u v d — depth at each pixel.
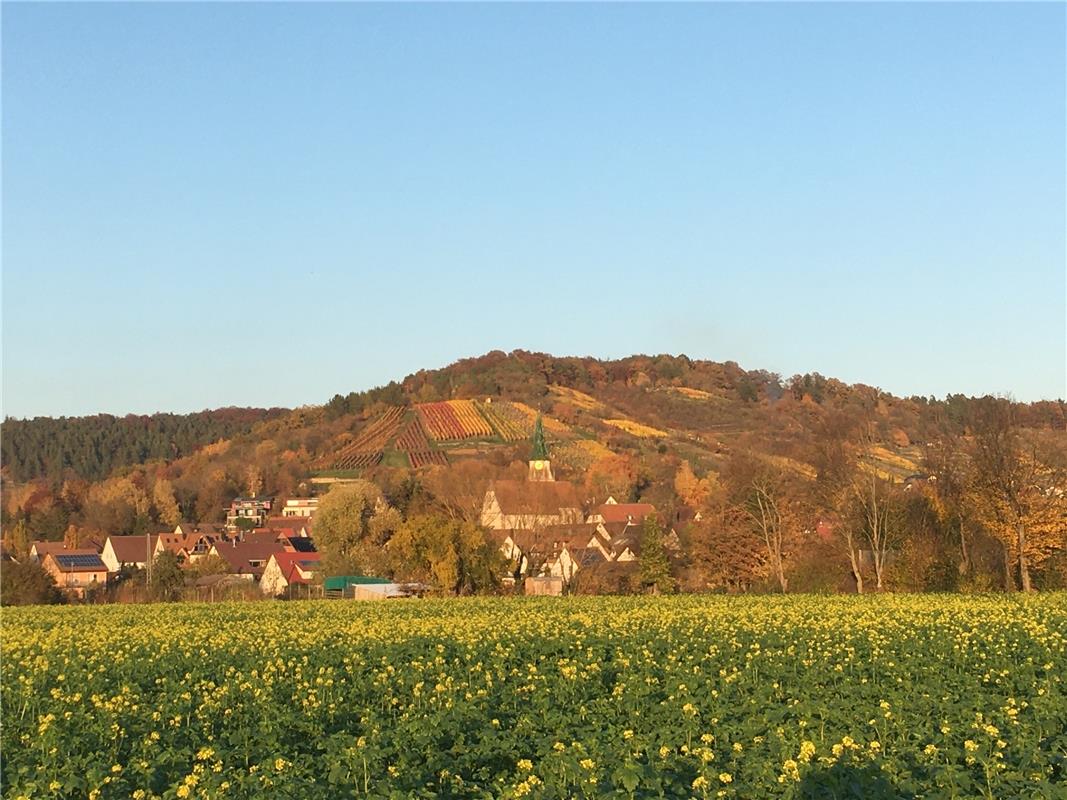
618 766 17.19
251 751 20.06
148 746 20.09
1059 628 38.81
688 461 192.25
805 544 84.44
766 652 31.25
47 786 17.34
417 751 19.20
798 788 16.00
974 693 24.44
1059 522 71.69
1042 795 15.61
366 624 46.84
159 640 40.34
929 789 16.28
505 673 29.53
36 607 72.56
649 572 86.94
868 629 37.25
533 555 106.44
